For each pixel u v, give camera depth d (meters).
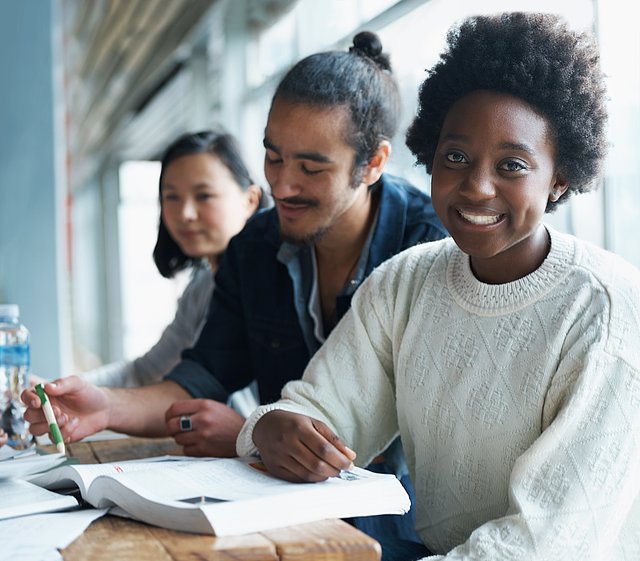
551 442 1.03
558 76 1.10
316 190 1.49
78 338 13.86
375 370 1.32
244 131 5.10
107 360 13.34
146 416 1.61
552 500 1.01
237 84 5.12
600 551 1.01
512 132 1.09
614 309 1.08
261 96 4.85
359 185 1.52
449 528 1.21
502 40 1.11
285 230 1.53
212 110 5.98
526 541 0.99
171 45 6.06
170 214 2.16
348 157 1.49
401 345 1.27
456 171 1.12
